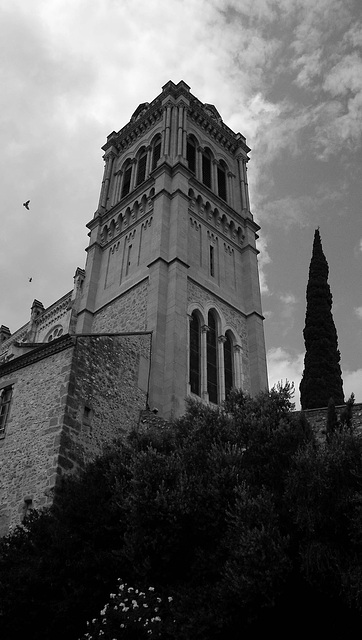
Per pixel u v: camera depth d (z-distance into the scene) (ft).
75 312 174.60
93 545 58.90
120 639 49.16
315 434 67.62
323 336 131.23
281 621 51.29
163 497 54.39
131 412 92.02
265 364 134.21
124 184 163.63
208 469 58.70
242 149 177.78
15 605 54.60
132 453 64.08
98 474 65.41
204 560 53.06
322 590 49.11
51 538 58.95
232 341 132.98
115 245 146.00
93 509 60.64
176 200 135.74
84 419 78.74
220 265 141.38
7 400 84.53
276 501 54.95
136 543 54.44
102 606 55.36
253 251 152.35
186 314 119.34
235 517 52.39
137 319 120.78
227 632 49.85
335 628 50.19
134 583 55.01
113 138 177.17
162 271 123.03
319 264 146.72
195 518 54.95
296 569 50.62
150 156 157.69
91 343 87.45
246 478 57.21
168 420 96.37
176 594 51.80
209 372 122.21
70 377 79.15
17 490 72.54
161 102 165.17
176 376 107.86
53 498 66.13
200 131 166.71
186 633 47.70
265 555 48.49
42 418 77.30
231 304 137.39
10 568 57.31
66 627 54.60
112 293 134.92
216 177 161.68
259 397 67.51
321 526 50.78
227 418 66.39
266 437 60.54
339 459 52.54
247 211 160.04
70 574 56.54
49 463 71.61
